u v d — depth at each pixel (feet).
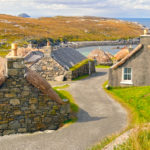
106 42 503.20
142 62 81.15
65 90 86.33
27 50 126.41
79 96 77.15
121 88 84.64
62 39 459.73
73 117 55.93
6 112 48.24
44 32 479.82
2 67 51.72
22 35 382.22
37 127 50.21
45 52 107.55
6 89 47.55
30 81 48.11
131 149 27.84
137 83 82.79
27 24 530.27
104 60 167.22
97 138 42.63
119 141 33.22
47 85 52.37
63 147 40.47
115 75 84.79
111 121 52.29
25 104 48.91
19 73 47.57
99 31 630.74
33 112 49.60
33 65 107.76
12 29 426.51
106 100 71.61
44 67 107.96
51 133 48.08
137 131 32.04
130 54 81.82
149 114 54.03
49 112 50.75
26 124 49.49
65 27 622.95
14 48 48.03
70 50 138.72
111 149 30.89
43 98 49.75
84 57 145.89
